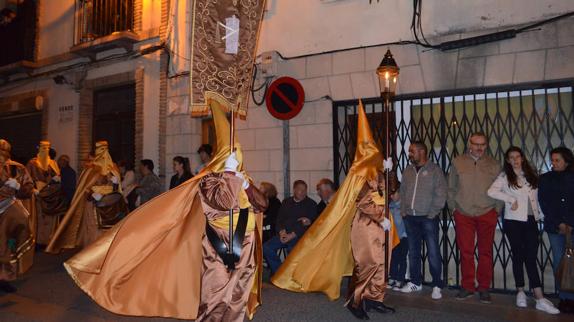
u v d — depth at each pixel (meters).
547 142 6.11
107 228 7.45
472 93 6.45
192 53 4.26
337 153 7.47
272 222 7.11
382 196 5.15
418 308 5.43
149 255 4.04
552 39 5.87
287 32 7.92
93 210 7.50
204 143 9.00
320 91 7.48
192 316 4.05
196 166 8.87
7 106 12.52
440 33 6.60
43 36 11.96
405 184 6.20
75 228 7.68
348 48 7.32
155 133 9.52
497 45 6.19
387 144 5.07
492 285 6.15
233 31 4.47
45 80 11.86
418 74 6.70
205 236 3.72
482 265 5.70
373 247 5.00
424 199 5.98
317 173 7.46
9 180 6.13
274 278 5.52
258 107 8.08
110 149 10.74
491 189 5.59
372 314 5.19
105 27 10.73
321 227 5.41
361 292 4.98
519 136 6.26
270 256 6.70
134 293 4.00
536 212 5.47
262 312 5.31
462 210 5.80
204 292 3.63
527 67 6.00
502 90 6.25
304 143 7.60
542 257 6.00
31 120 12.35
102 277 3.89
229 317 3.62
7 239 6.14
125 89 10.57
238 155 3.90
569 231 5.14
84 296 6.03
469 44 6.27
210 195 3.59
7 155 6.27
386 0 7.06
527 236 5.45
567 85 5.91
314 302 5.73
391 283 6.48
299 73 7.69
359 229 5.07
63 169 9.55
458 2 6.50
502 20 6.22
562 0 5.88
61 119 11.38
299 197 6.72
